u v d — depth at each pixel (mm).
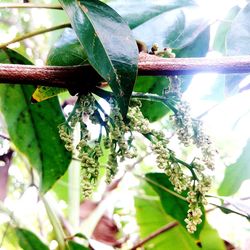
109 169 363
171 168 367
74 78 363
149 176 672
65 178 919
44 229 975
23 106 542
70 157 548
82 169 362
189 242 820
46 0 700
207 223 725
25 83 358
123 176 835
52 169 549
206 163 362
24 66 358
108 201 860
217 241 732
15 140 546
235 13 560
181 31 542
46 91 419
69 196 814
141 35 523
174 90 380
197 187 367
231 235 930
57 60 445
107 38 346
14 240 718
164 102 378
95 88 368
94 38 346
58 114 542
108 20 354
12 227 684
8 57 492
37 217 940
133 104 374
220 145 896
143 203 869
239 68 352
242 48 423
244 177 702
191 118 372
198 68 354
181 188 367
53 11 744
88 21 352
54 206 763
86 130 369
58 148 545
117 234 1029
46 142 546
